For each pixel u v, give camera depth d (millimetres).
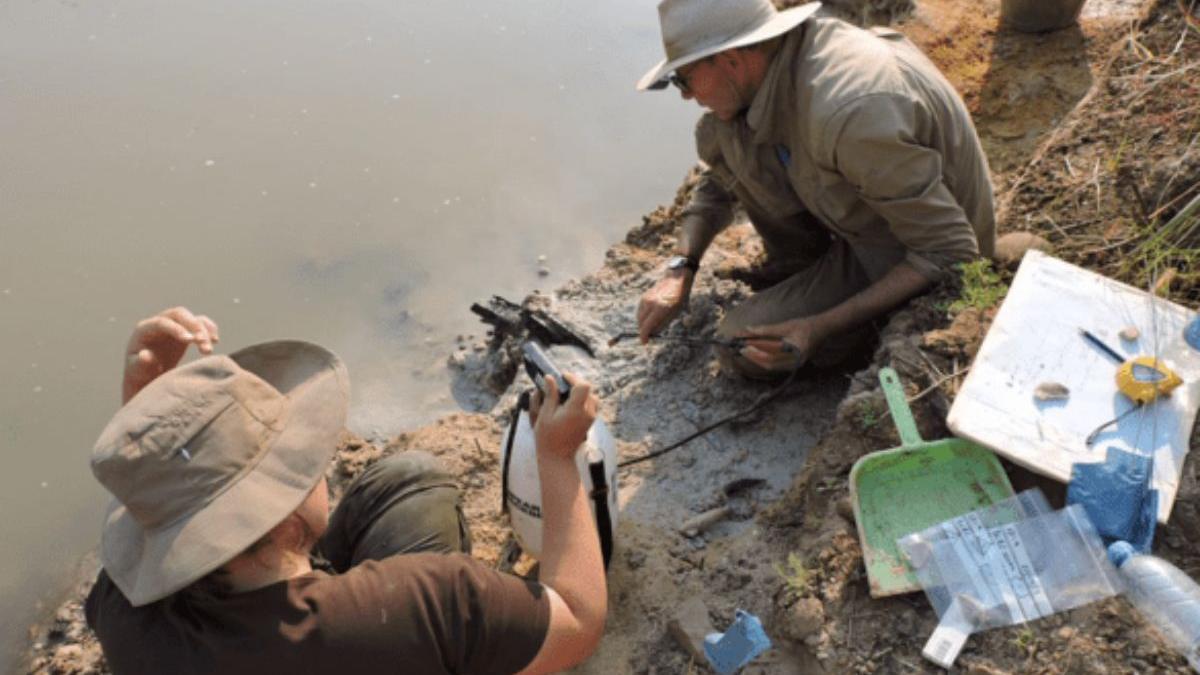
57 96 6082
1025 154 5098
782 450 3895
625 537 3521
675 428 4086
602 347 4543
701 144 3904
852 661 2711
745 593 3148
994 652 2621
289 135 5867
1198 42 4543
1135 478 2736
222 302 5027
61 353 4820
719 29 3297
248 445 1919
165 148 5781
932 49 5668
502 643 2074
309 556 2490
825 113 3250
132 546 1961
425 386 4711
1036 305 3178
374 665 1944
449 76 6246
